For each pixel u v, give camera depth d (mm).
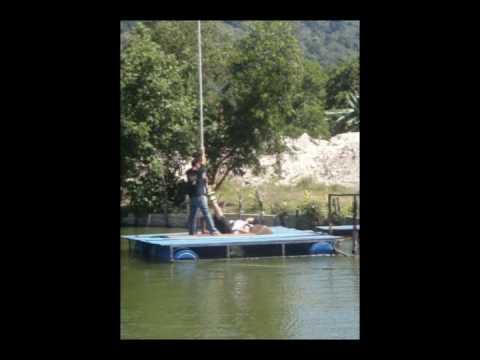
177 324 26828
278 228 49406
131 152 57625
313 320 27062
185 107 59688
